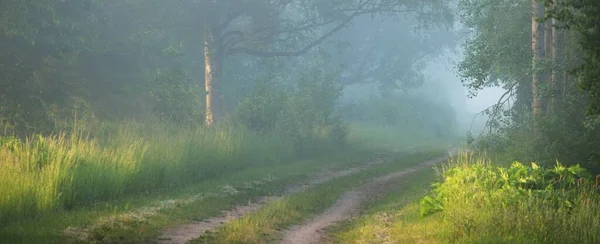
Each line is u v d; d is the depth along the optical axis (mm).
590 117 16969
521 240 10078
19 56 28281
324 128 33188
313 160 28094
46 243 9805
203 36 36906
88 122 26047
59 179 14133
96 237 10617
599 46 12234
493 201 12156
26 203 12688
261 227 12633
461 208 12055
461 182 13727
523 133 22953
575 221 11008
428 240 10945
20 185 12836
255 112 29766
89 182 15211
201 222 13219
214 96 35469
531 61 23125
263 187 19484
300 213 14906
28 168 14078
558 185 13883
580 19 12398
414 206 14805
